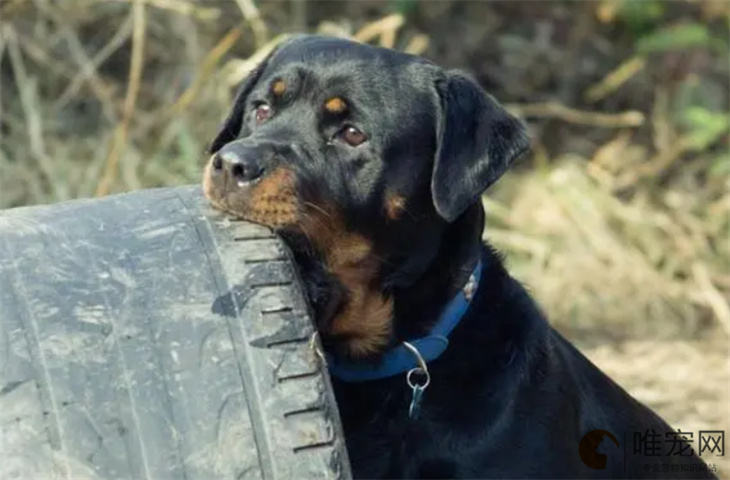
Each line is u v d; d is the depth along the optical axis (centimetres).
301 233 690
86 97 1502
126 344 543
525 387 740
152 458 523
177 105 1451
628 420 812
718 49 1677
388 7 1655
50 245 573
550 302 1368
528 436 732
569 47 1705
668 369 1242
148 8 1539
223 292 572
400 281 739
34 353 533
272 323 570
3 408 521
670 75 1669
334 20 1633
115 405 528
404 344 738
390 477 738
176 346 548
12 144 1441
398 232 736
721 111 1639
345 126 728
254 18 1449
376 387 741
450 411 730
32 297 548
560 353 784
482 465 728
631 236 1474
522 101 1658
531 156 1562
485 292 759
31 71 1505
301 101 738
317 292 714
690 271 1446
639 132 1623
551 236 1448
